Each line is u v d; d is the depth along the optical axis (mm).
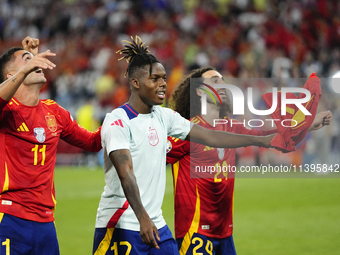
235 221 27609
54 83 70625
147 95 11781
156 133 12023
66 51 77250
